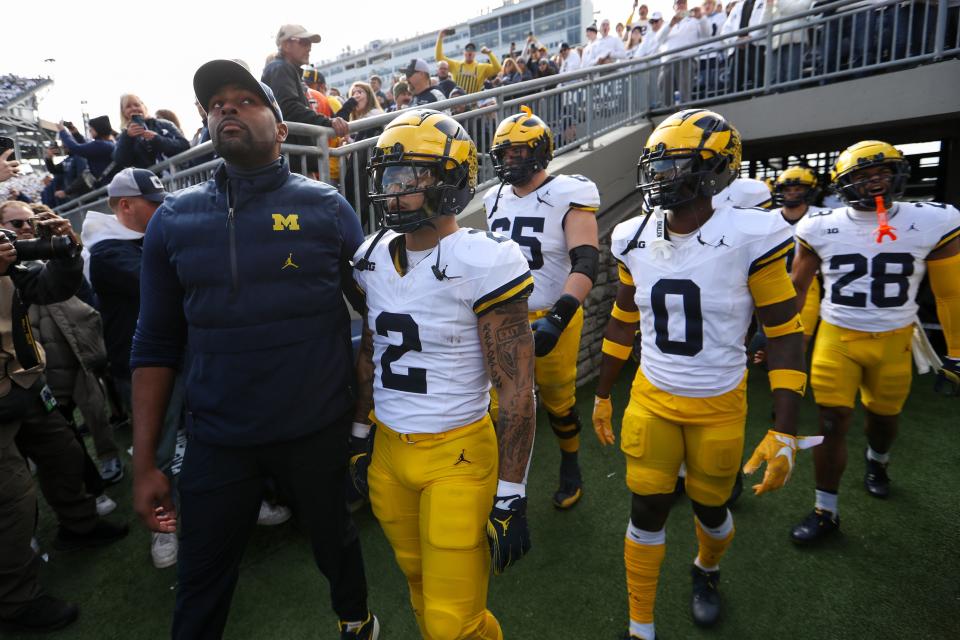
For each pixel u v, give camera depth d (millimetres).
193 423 1594
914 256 2557
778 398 1772
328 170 3121
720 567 2504
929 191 6188
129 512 3248
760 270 1753
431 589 1476
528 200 2805
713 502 1973
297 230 1534
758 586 2373
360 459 1703
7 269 1952
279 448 1599
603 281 4906
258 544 2793
